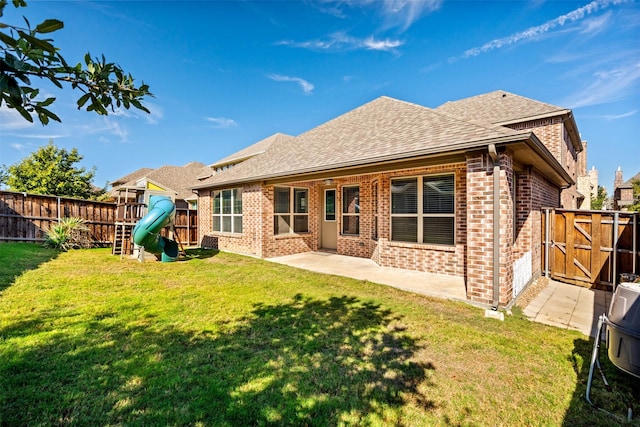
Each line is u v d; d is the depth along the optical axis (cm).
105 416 260
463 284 714
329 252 1245
